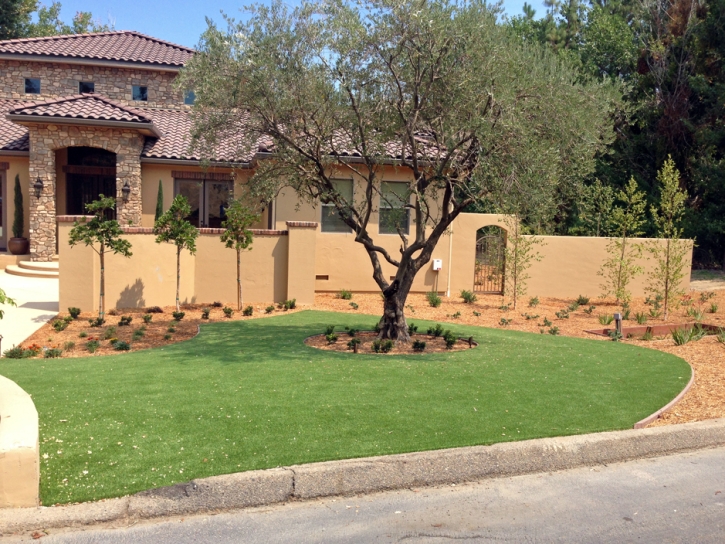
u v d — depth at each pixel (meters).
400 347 9.98
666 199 15.17
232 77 9.17
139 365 8.20
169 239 13.24
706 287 18.86
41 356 9.15
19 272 17.58
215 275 14.98
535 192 8.38
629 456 5.67
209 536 4.12
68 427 5.57
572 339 11.26
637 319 13.83
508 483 5.07
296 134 9.98
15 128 20.30
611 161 22.69
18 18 33.78
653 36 24.25
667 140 21.34
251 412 6.05
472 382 7.40
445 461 5.06
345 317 13.26
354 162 15.52
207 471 4.72
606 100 9.79
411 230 17.06
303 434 5.50
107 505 4.31
